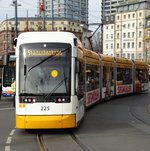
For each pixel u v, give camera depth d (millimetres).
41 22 94812
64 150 11047
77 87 14320
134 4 147375
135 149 11172
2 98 34469
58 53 14086
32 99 13656
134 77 37500
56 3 49156
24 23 124312
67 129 15414
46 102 13633
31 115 13594
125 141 12617
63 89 13805
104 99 28531
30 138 13320
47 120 13539
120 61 33250
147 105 27328
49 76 13906
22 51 14117
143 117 20062
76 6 47594
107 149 11172
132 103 28859
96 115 20703
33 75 13914
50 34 14312
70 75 13969
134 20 146625
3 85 31406
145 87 40875
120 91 33281
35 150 11102
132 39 146875
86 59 21844
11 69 31281
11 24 126188
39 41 14148
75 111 13914
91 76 23734
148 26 141375
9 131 14906
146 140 12820
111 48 155125
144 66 40812
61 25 120875
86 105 22031
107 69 29250
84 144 12047
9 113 21594
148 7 144250
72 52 14141
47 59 14031
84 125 16656
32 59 14047
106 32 156250
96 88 25672
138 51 144375
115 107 25500
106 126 16375
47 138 13281
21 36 14406
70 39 14250
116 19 153500
